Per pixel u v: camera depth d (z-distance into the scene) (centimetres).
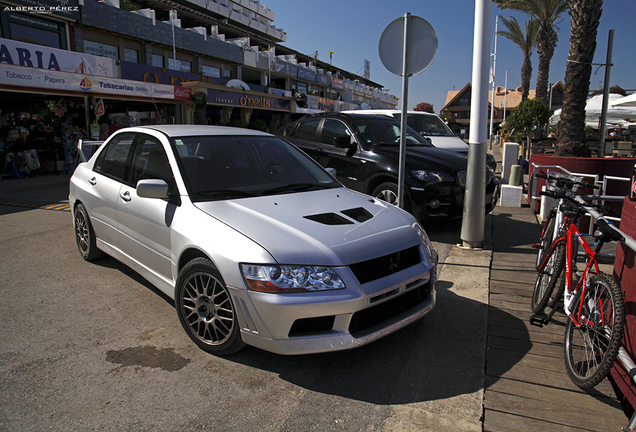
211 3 2877
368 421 229
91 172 453
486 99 493
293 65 3253
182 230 300
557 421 229
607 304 243
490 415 234
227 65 2606
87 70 1363
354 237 279
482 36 478
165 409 236
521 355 295
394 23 453
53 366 276
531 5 2198
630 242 235
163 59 2116
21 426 220
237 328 270
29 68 1106
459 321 345
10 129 1180
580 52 812
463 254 506
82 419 226
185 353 294
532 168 762
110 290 399
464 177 569
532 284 420
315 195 349
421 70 440
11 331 321
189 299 297
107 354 291
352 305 252
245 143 392
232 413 233
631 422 216
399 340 316
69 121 1358
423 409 239
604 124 994
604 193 625
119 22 1781
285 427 223
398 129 703
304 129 742
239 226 279
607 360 225
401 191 467
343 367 281
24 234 587
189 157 350
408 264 294
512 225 656
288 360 288
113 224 398
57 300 376
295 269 251
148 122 1703
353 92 4603
